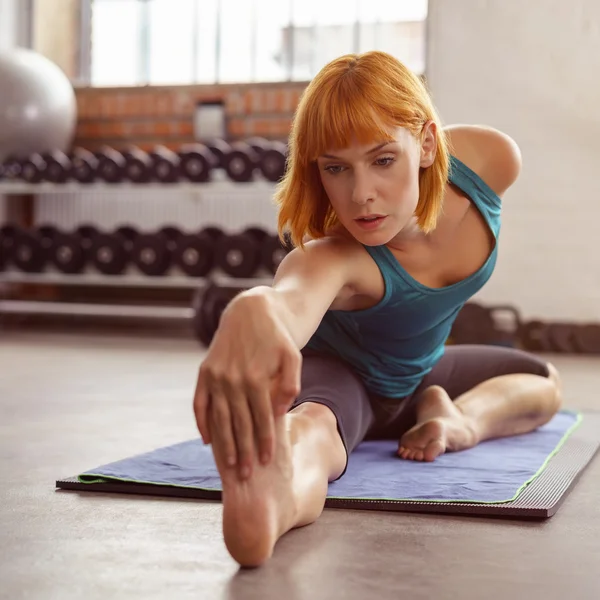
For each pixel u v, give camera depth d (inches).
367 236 58.1
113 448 90.9
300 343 53.4
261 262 239.6
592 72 239.5
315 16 284.5
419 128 58.5
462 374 94.1
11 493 69.6
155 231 265.3
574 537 58.6
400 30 278.7
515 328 240.7
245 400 46.5
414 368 82.9
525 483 71.3
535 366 97.8
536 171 243.4
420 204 62.9
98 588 47.2
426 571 50.6
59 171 260.2
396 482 71.3
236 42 291.3
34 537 57.1
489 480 72.3
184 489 68.5
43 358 190.1
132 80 301.0
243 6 290.0
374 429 88.2
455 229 69.6
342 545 55.6
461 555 53.9
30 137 271.4
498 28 245.0
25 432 100.1
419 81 60.9
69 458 85.3
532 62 243.0
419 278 70.3
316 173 60.7
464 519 62.8
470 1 246.7
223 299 215.8
